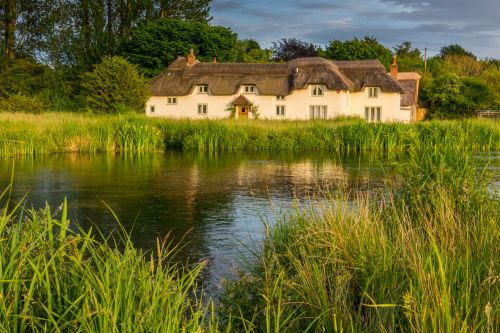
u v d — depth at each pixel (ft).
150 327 13.05
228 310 17.99
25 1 220.43
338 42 267.59
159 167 74.49
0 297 12.80
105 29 231.91
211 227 36.42
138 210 42.68
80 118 115.14
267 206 43.96
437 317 14.55
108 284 13.53
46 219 16.58
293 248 23.07
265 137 111.14
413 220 26.05
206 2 254.27
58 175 64.34
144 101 154.81
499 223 23.76
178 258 28.89
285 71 203.21
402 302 16.14
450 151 31.96
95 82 150.61
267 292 17.19
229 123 120.67
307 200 46.24
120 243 31.89
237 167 75.05
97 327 12.78
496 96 212.02
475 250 19.92
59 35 219.82
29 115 114.93
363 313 17.53
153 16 243.60
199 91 204.85
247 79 200.85
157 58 224.94
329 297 17.87
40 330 13.25
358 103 202.59
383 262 18.16
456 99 202.90
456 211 25.99
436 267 17.19
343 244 20.51
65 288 13.94
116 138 102.83
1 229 15.67
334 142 108.47
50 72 202.49
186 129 113.80
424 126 101.96
